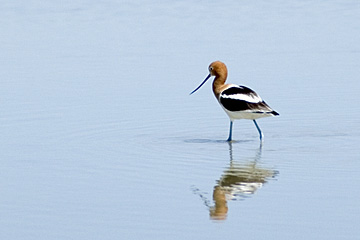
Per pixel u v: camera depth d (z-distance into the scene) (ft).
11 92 63.26
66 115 57.06
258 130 51.39
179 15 94.38
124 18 92.84
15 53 76.89
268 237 34.88
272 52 76.54
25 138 51.62
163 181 42.75
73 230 36.06
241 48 78.28
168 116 57.36
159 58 74.59
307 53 76.02
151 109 59.11
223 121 56.54
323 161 46.09
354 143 49.93
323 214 37.40
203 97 62.80
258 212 37.88
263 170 44.55
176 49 78.07
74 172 44.57
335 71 69.26
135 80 67.26
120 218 37.42
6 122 55.31
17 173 44.55
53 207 39.04
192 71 69.87
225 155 47.83
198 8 98.27
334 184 41.73
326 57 74.23
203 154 48.08
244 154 47.93
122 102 60.70
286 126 54.80
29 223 36.99
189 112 58.59
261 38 82.53
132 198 40.11
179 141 51.24
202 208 38.55
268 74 68.59
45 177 43.78
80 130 53.57
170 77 68.18
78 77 68.18
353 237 34.71
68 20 92.12
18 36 84.38
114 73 69.41
